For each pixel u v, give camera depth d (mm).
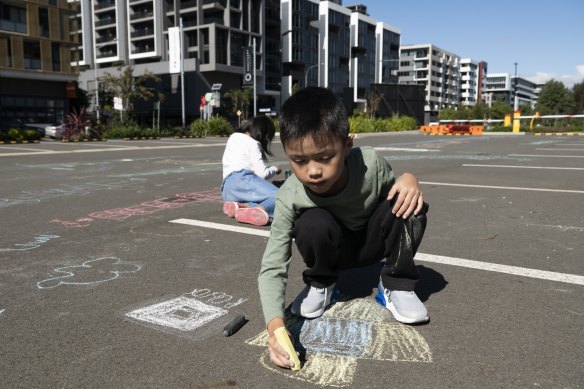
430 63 115438
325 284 2115
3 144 19938
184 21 55844
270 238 1936
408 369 1669
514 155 12070
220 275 2721
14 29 31031
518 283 2553
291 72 65000
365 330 1987
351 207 1927
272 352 1646
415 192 1873
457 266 2869
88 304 2289
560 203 5082
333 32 73125
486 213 4559
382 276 2148
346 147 1613
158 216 4480
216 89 34906
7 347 1850
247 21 55656
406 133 34312
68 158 11852
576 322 2045
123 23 60938
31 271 2812
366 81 81688
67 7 33812
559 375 1614
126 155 12891
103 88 43375
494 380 1588
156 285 2553
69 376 1634
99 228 3973
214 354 1782
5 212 4703
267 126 4473
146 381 1596
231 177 4367
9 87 31328
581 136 25516
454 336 1922
